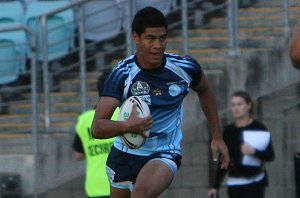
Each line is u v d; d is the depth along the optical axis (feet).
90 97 104.32
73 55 110.42
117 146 65.87
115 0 110.22
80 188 100.53
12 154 103.24
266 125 97.60
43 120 105.50
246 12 106.93
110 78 62.80
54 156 101.24
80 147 83.76
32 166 101.71
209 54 101.86
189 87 64.59
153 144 64.28
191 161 97.76
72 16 111.75
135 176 65.51
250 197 88.12
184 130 97.71
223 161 67.77
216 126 67.10
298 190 94.32
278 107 97.55
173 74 63.31
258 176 88.02
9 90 103.81
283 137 97.45
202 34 106.22
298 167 94.12
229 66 98.73
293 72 97.60
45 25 101.60
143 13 61.21
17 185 101.45
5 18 117.60
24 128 105.60
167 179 63.31
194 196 98.02
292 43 41.01
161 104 63.31
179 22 101.45
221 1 110.01
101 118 62.08
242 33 104.01
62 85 106.73
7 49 111.04
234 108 87.86
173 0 109.91
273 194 97.86
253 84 98.17
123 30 109.40
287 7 100.68
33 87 101.40
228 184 88.69
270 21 105.29
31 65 101.86
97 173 82.33
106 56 109.50
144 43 61.11
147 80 62.95
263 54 98.12
